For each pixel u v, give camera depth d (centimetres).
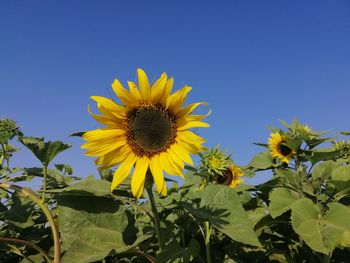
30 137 56
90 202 55
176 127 53
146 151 53
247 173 96
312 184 72
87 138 52
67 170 86
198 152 52
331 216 56
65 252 51
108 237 53
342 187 63
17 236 64
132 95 52
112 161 52
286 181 73
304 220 56
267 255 68
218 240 68
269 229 71
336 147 98
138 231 59
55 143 55
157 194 78
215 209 55
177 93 52
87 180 59
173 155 52
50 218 52
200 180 78
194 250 50
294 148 96
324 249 51
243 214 53
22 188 53
